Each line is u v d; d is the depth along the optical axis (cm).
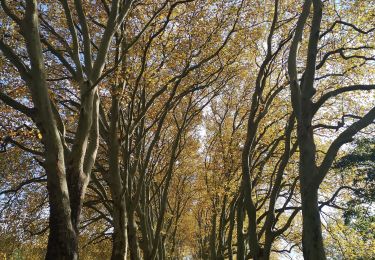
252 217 1578
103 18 1869
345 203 2378
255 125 1647
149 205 2411
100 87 1655
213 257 2652
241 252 1806
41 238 2411
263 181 2450
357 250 2294
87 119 1167
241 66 2217
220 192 2373
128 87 1773
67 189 1034
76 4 1267
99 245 2934
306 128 1112
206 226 3466
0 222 2255
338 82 2034
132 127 1691
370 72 1905
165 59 1759
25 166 2300
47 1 1858
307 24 1877
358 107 2120
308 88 1145
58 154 1029
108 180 1809
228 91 2633
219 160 2631
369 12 1722
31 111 1040
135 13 1772
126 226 1662
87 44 1291
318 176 1043
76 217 1084
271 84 2223
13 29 1546
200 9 1812
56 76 2109
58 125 1223
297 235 2581
